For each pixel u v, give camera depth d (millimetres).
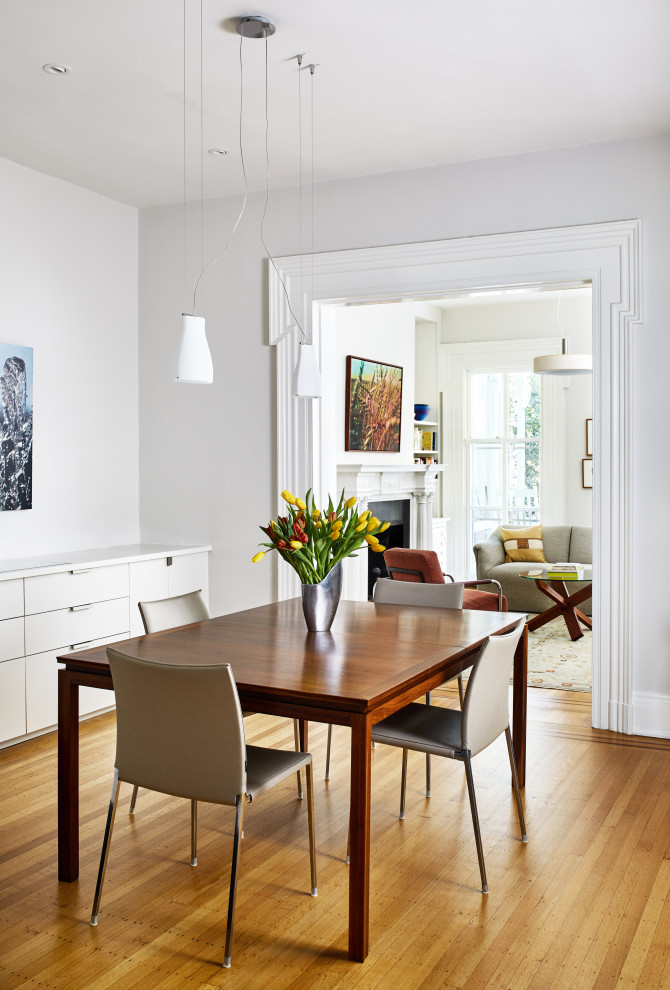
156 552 4980
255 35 3199
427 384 9141
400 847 3043
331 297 4930
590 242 4320
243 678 2545
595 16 3084
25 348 4676
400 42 3277
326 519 3201
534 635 6926
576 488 8586
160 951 2391
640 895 2695
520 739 3625
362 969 2303
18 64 3461
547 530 8266
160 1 2971
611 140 4289
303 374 3594
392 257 4758
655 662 4289
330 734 3719
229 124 4094
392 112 3949
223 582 5359
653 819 3283
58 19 3100
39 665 4199
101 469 5277
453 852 3002
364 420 7094
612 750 4078
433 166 4672
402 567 5875
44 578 4207
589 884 2770
